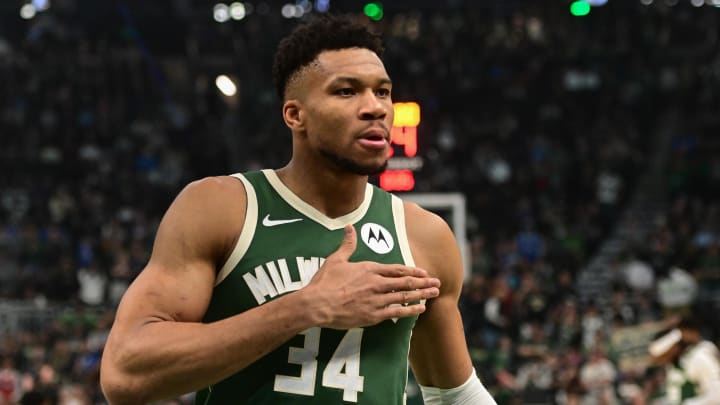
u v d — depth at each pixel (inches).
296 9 1923.0
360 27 189.5
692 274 1215.6
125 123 1688.0
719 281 1200.8
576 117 1700.3
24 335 983.6
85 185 1514.5
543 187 1528.1
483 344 926.4
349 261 188.7
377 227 195.9
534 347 911.7
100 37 1879.9
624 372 836.6
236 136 1670.8
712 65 1804.9
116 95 1743.4
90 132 1640.0
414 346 210.4
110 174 1544.0
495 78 1779.0
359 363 183.6
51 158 1569.9
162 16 1904.5
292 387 180.5
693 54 1855.3
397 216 200.8
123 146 1614.2
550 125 1673.2
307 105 186.5
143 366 169.2
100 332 956.0
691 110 1732.3
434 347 208.4
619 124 1685.5
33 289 1178.6
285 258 184.9
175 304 176.9
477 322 963.3
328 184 190.7
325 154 185.2
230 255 184.5
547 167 1566.2
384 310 169.8
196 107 1737.2
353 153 183.2
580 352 891.4
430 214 206.1
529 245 1342.3
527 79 1769.2
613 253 1421.0
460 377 211.3
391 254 194.1
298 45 189.2
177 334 169.6
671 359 494.9
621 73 1785.2
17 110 1660.9
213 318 185.0
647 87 1765.5
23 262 1295.5
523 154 1614.2
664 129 1708.9
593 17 1911.9
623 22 1889.8
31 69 1758.1
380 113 183.5
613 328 928.3
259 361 181.8
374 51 189.9
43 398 697.0
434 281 174.2
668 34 1889.8
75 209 1440.7
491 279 1107.3
